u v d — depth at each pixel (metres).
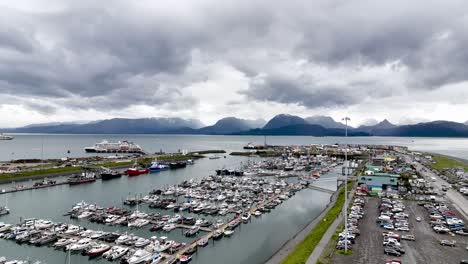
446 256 70.69
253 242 89.25
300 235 91.56
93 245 82.06
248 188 159.75
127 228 99.88
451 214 104.69
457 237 84.06
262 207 125.19
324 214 112.88
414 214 107.19
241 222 107.56
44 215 114.56
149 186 175.25
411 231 88.81
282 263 69.12
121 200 140.00
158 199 136.50
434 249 75.06
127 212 115.25
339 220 99.06
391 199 129.75
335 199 137.25
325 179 198.25
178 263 73.44
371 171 187.50
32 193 154.00
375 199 130.38
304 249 75.62
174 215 112.50
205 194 146.25
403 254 71.62
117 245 83.12
